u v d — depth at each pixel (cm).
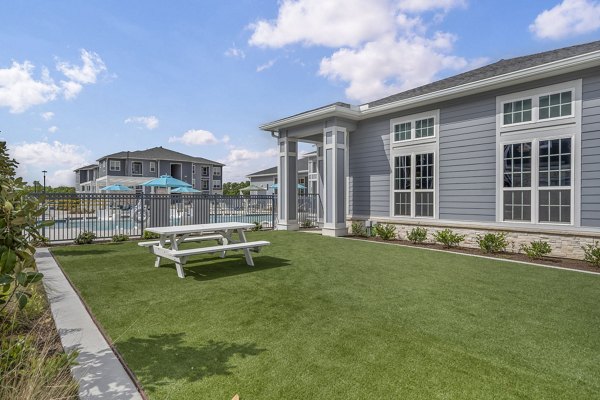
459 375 248
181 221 1182
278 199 1349
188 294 449
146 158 4094
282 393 224
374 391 226
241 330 330
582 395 224
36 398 201
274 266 631
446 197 933
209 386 233
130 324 345
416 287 488
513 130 800
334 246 888
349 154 1202
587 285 502
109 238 1009
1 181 280
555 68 700
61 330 327
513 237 799
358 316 369
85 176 5478
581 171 701
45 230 1002
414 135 1012
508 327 340
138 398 218
